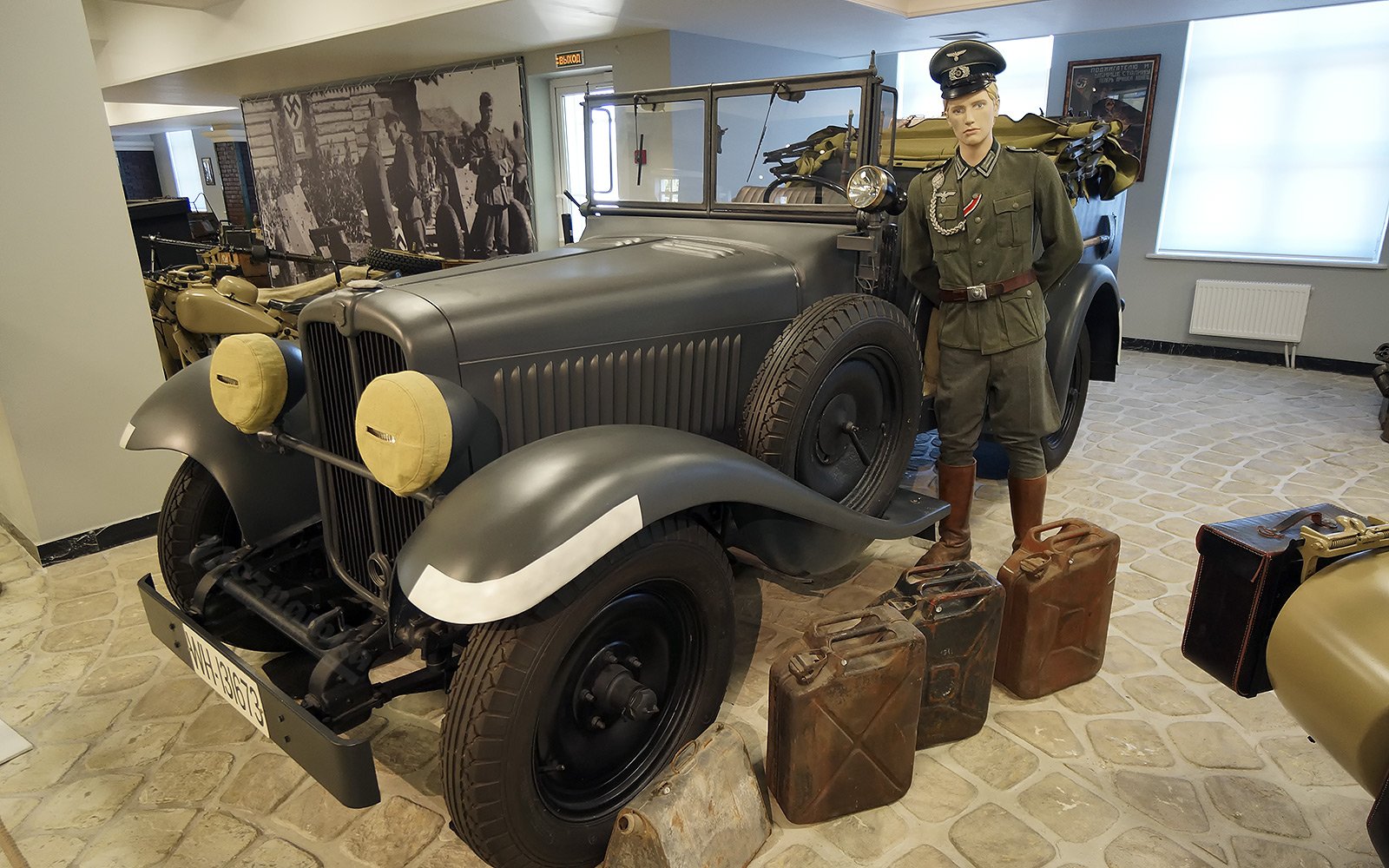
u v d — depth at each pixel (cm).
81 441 320
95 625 273
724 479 171
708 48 627
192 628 179
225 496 224
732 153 268
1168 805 184
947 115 242
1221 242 632
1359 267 567
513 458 156
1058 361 334
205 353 466
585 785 174
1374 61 549
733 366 227
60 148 302
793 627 255
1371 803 184
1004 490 369
